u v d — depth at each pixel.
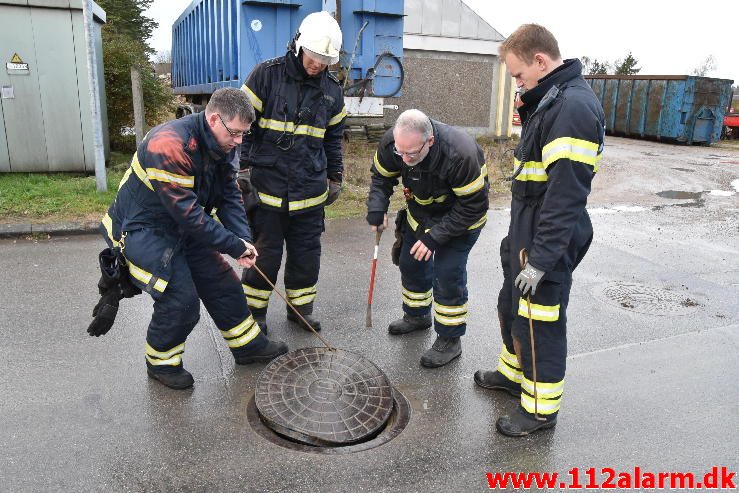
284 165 3.69
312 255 4.05
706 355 3.99
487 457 2.85
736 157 16.17
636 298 5.01
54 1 7.45
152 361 3.27
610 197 9.52
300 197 3.78
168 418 3.03
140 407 3.11
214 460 2.73
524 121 2.87
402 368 3.70
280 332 4.11
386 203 3.86
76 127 7.95
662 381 3.62
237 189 3.47
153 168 2.81
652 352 4.01
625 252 6.41
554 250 2.64
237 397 3.26
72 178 7.88
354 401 3.18
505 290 3.21
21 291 4.54
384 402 3.20
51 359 3.54
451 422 3.13
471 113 15.22
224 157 3.08
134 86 8.07
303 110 3.62
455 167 3.21
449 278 3.58
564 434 3.06
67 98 7.82
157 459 2.71
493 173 10.56
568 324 4.43
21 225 5.91
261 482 2.60
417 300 4.09
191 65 13.39
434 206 3.56
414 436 3.00
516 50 2.69
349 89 8.86
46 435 2.84
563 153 2.56
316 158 3.80
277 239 3.86
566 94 2.60
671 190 10.35
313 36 3.45
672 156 15.76
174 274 3.07
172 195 2.84
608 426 3.14
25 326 3.95
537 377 2.97
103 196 7.01
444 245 3.55
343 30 8.70
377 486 2.61
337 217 7.28
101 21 8.86
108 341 3.80
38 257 5.34
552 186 2.61
